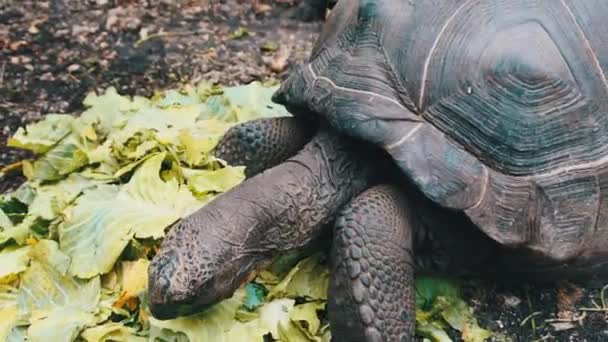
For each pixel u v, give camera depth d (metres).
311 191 1.49
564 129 1.48
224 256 1.41
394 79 1.48
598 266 1.54
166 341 1.43
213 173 1.61
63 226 1.54
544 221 1.47
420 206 1.50
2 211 1.63
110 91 1.87
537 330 1.56
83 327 1.43
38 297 1.48
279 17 2.44
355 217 1.44
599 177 1.49
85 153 1.70
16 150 1.92
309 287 1.52
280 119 1.67
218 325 1.44
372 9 1.52
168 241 1.42
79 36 2.30
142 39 2.31
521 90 1.46
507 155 1.46
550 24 1.50
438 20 1.50
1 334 1.42
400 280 1.43
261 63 2.25
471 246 1.51
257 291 1.49
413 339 1.45
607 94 1.51
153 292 1.38
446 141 1.45
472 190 1.43
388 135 1.44
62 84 2.14
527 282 1.62
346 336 1.42
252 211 1.45
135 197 1.56
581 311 1.59
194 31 2.36
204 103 1.87
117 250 1.50
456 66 1.47
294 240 1.49
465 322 1.54
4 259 1.51
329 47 1.57
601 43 1.52
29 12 2.37
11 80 2.13
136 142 1.69
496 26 1.49
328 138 1.52
